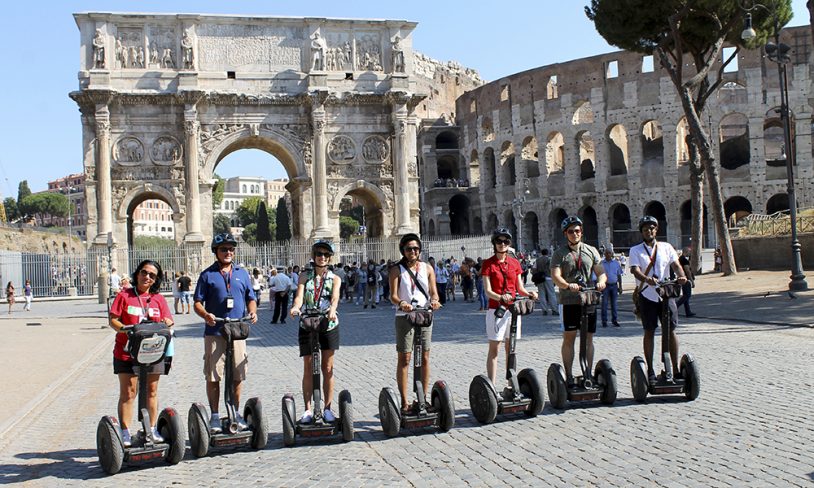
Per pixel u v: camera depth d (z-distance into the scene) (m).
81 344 30.84
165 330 12.30
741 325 27.02
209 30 67.56
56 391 19.72
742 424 12.73
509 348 14.18
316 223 67.69
